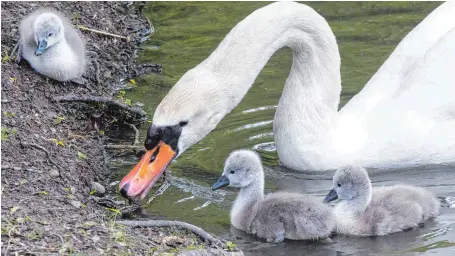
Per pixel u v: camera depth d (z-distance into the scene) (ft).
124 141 49.88
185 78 42.63
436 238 40.42
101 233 37.47
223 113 42.83
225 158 47.96
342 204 41.55
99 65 57.62
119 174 46.26
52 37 50.67
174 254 36.83
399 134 45.85
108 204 42.32
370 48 59.82
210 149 49.01
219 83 42.57
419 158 46.06
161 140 41.81
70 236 36.55
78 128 49.60
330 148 45.83
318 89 46.34
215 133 50.80
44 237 36.09
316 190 44.60
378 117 46.42
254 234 40.98
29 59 51.70
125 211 42.19
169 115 41.68
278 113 46.88
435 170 46.11
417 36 49.60
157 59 59.77
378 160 45.91
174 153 41.93
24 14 58.08
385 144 45.80
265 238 40.65
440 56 47.26
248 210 41.45
